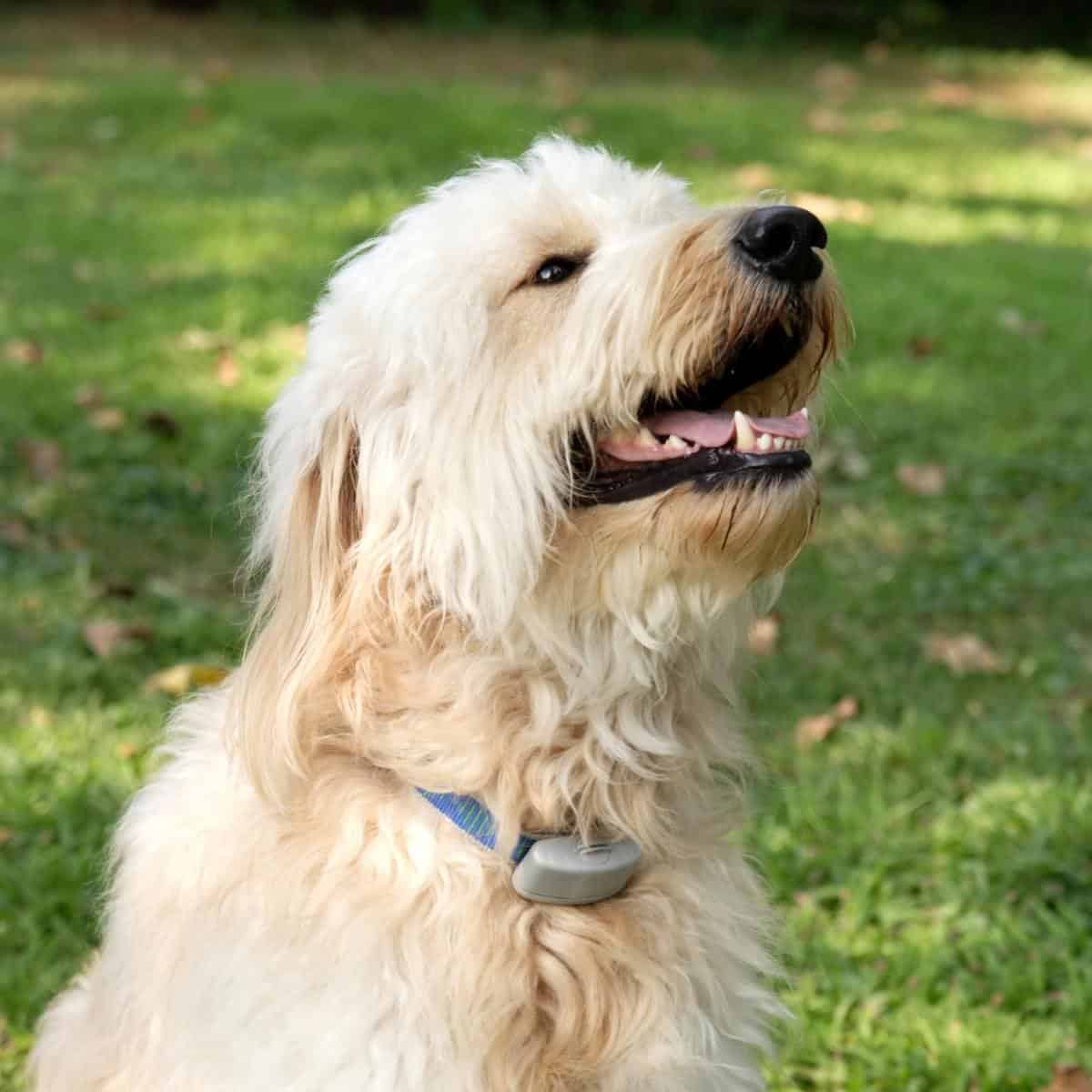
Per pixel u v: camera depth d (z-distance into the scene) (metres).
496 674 3.86
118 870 4.25
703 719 4.11
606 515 3.80
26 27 21.97
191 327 11.05
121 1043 4.08
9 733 6.38
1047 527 8.98
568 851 3.80
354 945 3.64
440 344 3.89
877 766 6.42
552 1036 3.76
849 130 19.45
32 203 13.99
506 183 4.16
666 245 3.83
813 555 8.45
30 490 8.53
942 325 12.20
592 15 25.28
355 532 4.00
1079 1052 4.97
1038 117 21.89
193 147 16.36
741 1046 4.02
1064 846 5.94
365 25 23.95
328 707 3.89
